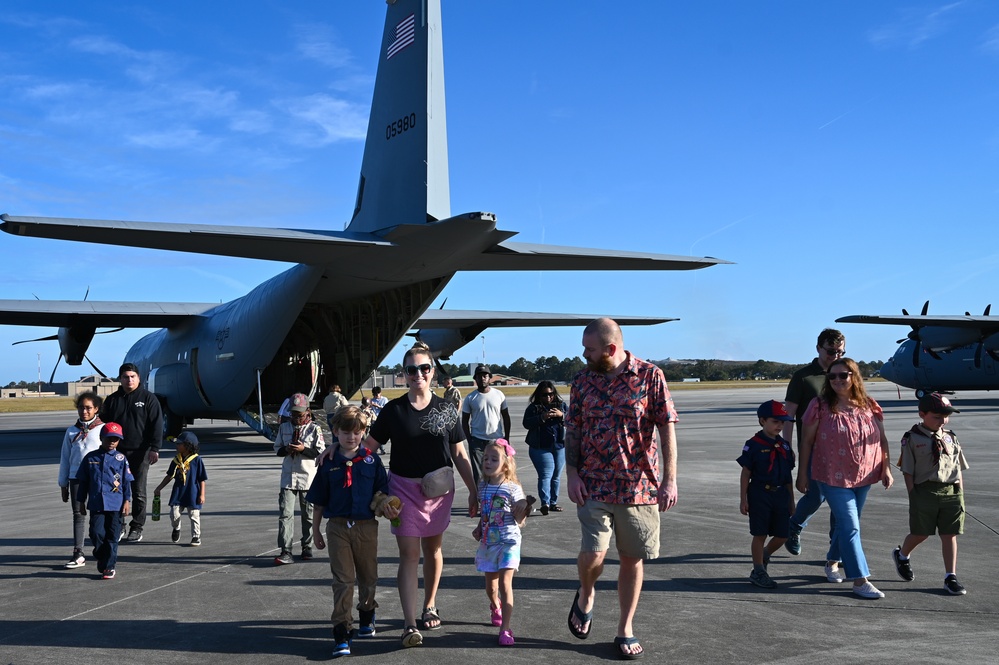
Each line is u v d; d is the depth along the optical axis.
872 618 4.64
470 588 5.49
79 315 19.61
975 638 4.23
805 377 5.84
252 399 19.73
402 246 13.02
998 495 9.11
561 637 4.39
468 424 8.61
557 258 14.05
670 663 3.92
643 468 4.07
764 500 5.39
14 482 12.47
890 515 8.02
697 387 92.19
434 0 13.91
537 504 9.43
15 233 10.44
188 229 10.84
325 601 5.20
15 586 5.68
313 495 4.32
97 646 4.30
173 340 22.34
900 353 32.62
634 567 4.07
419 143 13.67
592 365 4.11
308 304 19.56
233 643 4.35
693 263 14.52
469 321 25.06
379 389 15.34
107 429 6.00
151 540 7.40
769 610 4.85
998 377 28.69
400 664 3.99
